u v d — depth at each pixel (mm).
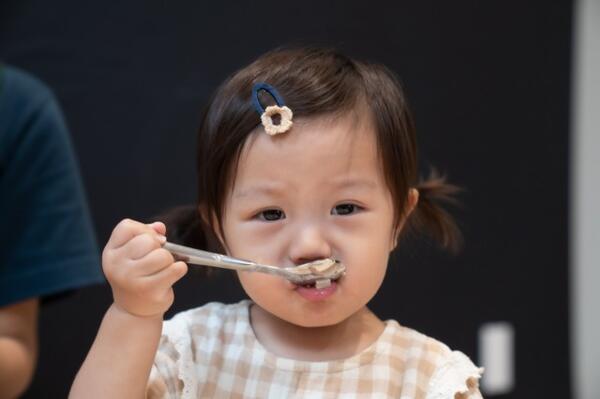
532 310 1819
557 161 1810
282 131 840
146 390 869
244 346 923
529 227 1799
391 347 913
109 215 1536
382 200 874
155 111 1546
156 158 1550
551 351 1847
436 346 919
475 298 1762
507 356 1797
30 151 1293
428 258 1711
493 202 1763
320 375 891
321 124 849
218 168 885
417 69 1682
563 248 1837
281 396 887
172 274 812
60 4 1506
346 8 1627
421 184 1088
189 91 1553
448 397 874
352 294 853
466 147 1728
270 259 850
